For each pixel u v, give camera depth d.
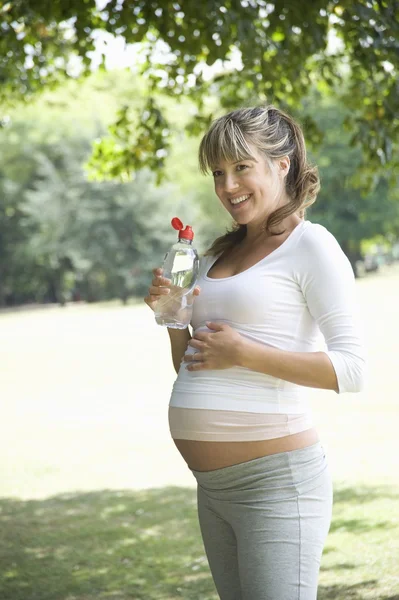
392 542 5.71
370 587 4.83
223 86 7.69
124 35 6.50
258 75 7.39
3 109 9.89
